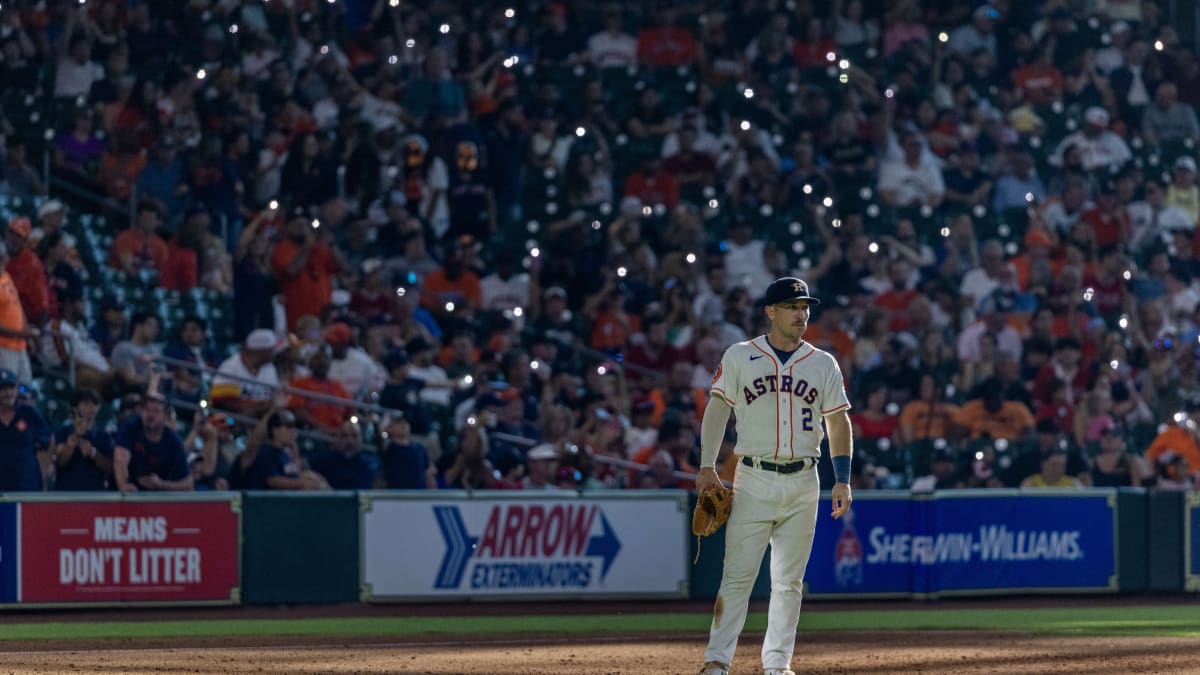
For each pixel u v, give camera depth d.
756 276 80.19
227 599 55.28
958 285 81.50
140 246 72.00
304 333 67.69
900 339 76.31
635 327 77.31
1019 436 72.19
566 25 90.50
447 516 57.44
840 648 42.06
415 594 57.03
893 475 71.19
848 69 88.88
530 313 76.81
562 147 84.62
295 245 71.56
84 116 76.19
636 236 79.31
